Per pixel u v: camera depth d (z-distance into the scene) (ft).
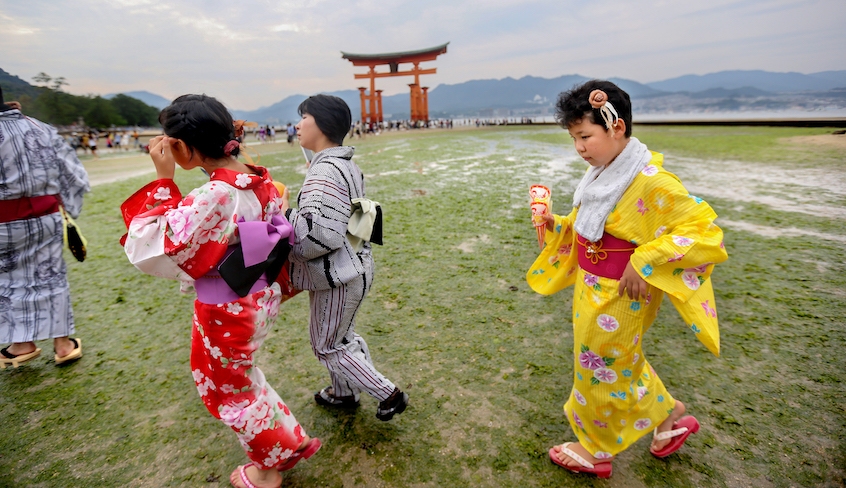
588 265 6.29
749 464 6.88
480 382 9.14
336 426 8.02
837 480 6.54
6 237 9.08
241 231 5.31
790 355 9.75
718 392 8.57
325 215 6.01
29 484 6.91
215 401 5.97
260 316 5.83
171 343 11.16
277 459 6.34
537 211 7.20
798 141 58.34
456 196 28.32
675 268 5.63
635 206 5.78
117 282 15.31
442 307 12.54
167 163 5.25
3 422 8.34
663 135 81.10
